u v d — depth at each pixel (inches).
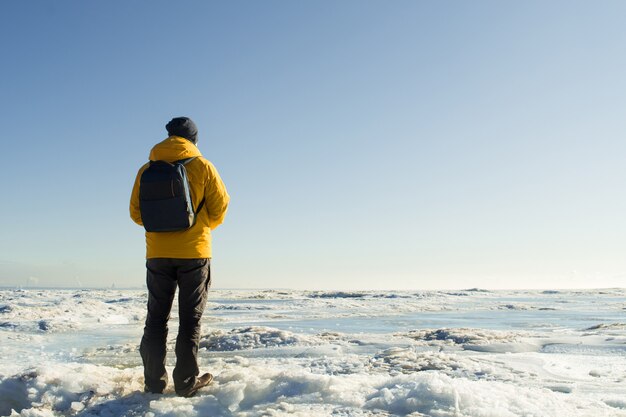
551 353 222.8
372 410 108.5
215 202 126.3
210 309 690.2
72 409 116.6
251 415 106.0
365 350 236.7
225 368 182.9
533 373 165.6
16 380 128.9
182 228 119.6
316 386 122.6
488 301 1069.8
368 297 1218.0
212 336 285.3
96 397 123.0
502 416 101.7
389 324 438.3
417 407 108.3
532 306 808.3
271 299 1088.2
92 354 247.4
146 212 119.7
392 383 125.9
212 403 115.4
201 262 124.2
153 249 123.5
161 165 120.0
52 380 127.9
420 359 184.7
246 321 470.6
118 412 113.3
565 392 140.0
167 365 200.1
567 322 464.1
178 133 129.2
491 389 120.2
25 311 443.2
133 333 350.3
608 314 597.6
